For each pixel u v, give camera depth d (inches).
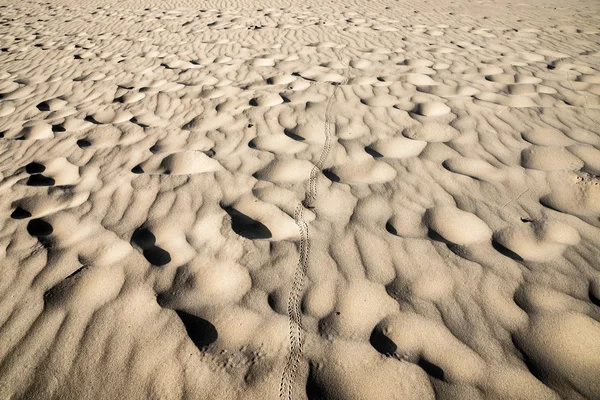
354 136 99.3
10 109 135.9
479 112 108.1
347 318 51.6
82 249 66.0
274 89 135.1
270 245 64.7
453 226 66.8
